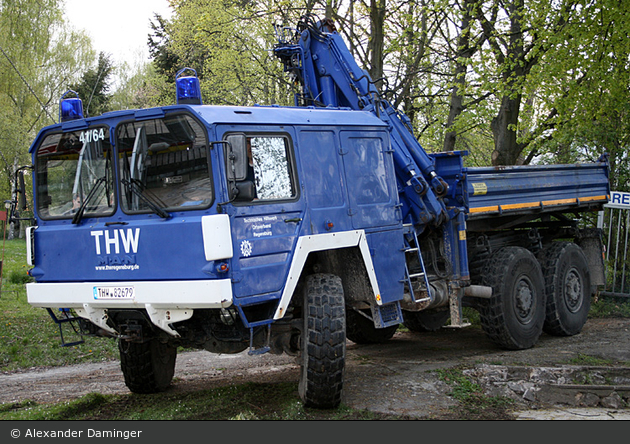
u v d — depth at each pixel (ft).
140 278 16.58
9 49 119.75
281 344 18.99
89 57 130.93
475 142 73.46
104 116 17.61
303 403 18.19
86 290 17.46
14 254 82.53
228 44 60.44
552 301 29.96
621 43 41.68
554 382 20.58
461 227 25.38
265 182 17.38
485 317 26.32
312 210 18.45
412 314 32.81
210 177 15.93
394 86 47.83
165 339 19.11
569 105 43.01
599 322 35.01
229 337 17.89
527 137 46.39
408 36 47.03
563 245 31.55
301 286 19.10
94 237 17.43
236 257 16.01
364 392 20.01
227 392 20.31
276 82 59.16
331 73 26.35
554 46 40.83
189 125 16.47
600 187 35.55
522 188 28.53
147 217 16.81
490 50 43.93
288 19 46.98
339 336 17.76
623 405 19.04
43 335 33.86
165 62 112.47
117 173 17.40
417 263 24.11
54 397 21.48
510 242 32.19
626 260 39.86
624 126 43.73
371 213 20.81
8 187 109.19
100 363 29.76
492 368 21.72
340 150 20.11
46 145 19.01
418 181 24.45
